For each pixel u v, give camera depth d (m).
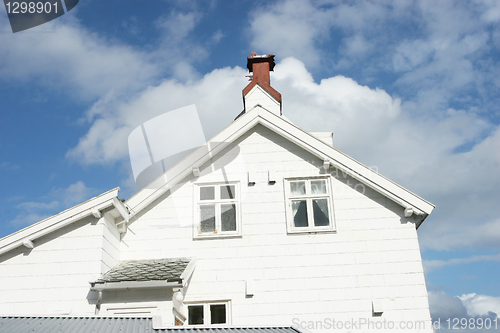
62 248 10.05
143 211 11.80
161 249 11.41
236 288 10.92
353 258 11.09
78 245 10.06
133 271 10.18
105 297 9.73
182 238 11.50
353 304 10.66
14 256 9.98
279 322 10.55
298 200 11.84
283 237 11.41
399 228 11.30
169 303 9.66
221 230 11.60
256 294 10.84
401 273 10.89
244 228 11.54
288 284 10.91
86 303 9.61
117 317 7.59
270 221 11.60
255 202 11.82
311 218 11.59
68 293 9.69
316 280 10.93
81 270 9.86
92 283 9.38
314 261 11.12
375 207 11.54
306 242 11.32
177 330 7.18
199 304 10.85
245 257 11.23
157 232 11.57
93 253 9.99
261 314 10.65
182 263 10.59
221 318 10.71
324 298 10.75
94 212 10.16
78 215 10.14
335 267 11.03
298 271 11.03
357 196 11.67
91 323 7.19
